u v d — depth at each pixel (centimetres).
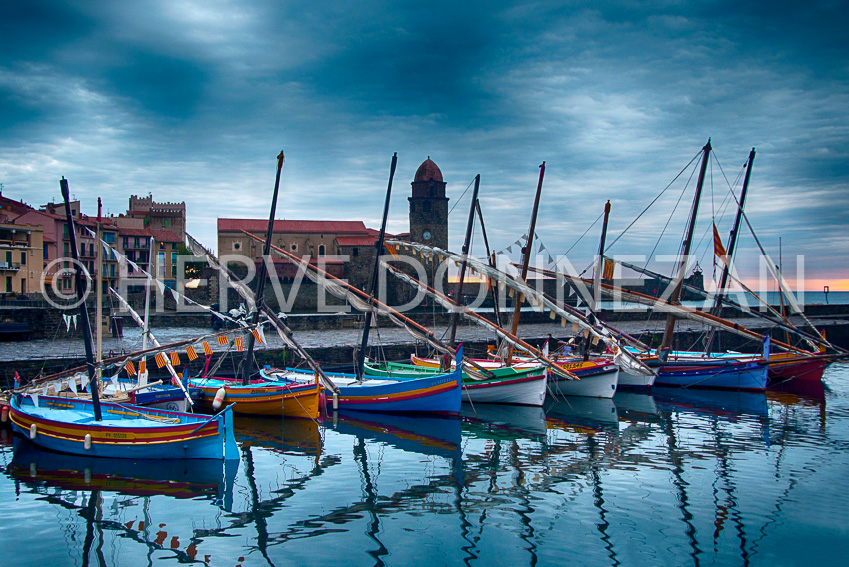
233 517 2056
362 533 1947
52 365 4219
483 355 5834
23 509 2097
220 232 11244
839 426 3422
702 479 2464
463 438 3145
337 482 2420
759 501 2217
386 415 3703
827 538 1909
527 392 3938
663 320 8400
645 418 3653
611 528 1991
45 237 8594
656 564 1750
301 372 4431
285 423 3459
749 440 3103
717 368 4616
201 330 6619
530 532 1961
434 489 2350
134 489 2300
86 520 2014
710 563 1753
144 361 3034
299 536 1919
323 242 11750
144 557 1772
